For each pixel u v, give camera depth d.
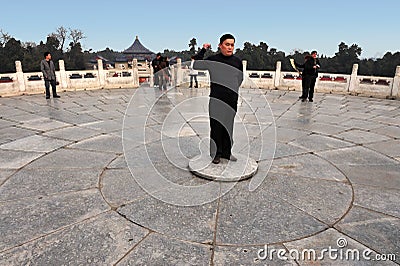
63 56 47.59
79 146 5.10
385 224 2.85
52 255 2.37
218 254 2.42
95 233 2.67
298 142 5.47
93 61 49.88
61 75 13.45
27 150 4.87
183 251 2.45
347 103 10.66
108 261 2.32
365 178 3.89
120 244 2.52
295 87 14.73
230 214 3.00
